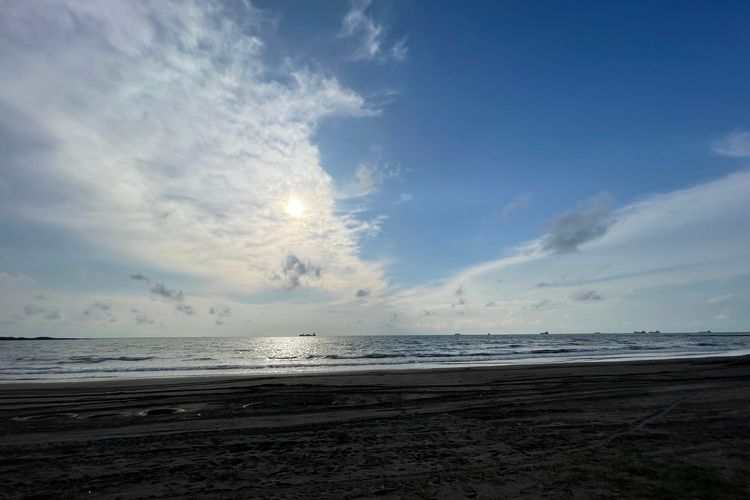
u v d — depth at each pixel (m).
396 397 13.91
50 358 42.06
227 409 11.84
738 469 6.70
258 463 7.02
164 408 11.98
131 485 6.01
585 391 15.22
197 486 5.98
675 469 6.60
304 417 10.77
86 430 9.26
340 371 23.73
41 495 5.63
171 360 39.38
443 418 10.70
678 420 10.41
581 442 8.38
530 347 65.38
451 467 6.82
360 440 8.53
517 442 8.38
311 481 6.18
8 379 21.56
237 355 48.22
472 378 19.14
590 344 78.25
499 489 5.83
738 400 13.28
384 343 89.56
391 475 6.44
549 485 5.96
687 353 48.00
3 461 7.02
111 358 42.19
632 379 18.70
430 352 51.38
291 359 40.28
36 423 9.96
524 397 13.91
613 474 6.39
